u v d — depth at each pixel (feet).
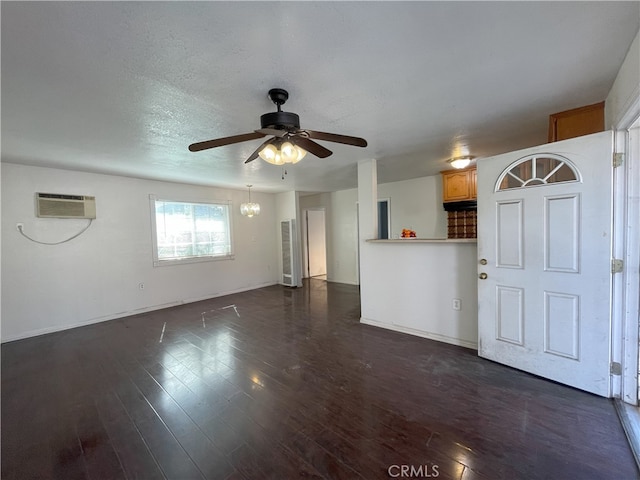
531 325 7.77
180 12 3.95
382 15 4.13
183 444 5.67
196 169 13.30
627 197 6.30
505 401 6.71
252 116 7.49
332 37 4.59
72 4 3.73
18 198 11.80
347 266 22.40
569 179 6.99
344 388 7.50
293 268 21.45
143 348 10.52
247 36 4.51
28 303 11.98
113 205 14.46
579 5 4.02
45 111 6.92
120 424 6.31
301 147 6.88
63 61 5.00
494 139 10.10
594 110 7.38
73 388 7.83
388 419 6.23
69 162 11.63
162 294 16.33
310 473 4.90
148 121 7.65
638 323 6.33
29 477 4.99
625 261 6.39
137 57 4.97
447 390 7.25
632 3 3.98
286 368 8.71
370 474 4.84
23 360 9.69
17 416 6.66
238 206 20.45
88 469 5.13
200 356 9.71
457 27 4.45
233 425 6.18
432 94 6.67
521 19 4.29
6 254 11.55
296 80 5.88
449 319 10.37
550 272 7.35
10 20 3.96
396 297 11.82
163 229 16.62
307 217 25.61
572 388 7.11
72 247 13.17
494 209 8.36
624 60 5.41
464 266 9.98
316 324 12.85
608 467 4.83
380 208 20.17
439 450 5.32
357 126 8.59
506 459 5.07
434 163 13.80
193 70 5.41
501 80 6.11
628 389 6.46
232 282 19.92
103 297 14.07
